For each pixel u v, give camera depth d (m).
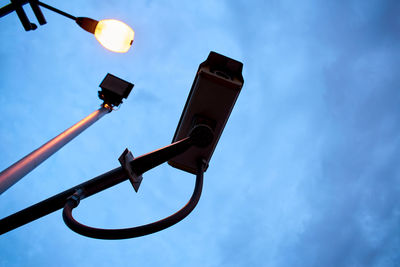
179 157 2.14
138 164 1.71
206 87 2.04
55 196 1.59
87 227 1.31
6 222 1.56
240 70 2.15
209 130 1.85
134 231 1.30
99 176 1.64
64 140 2.41
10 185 1.79
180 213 1.42
